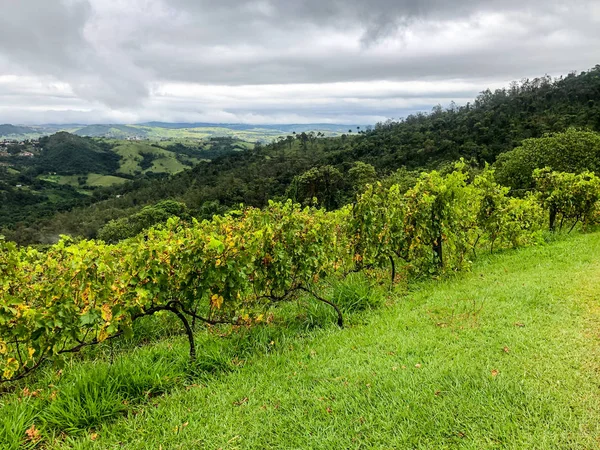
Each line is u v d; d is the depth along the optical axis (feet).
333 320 15.01
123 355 12.42
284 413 9.12
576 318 12.96
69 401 9.32
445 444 7.66
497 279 18.79
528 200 30.76
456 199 21.02
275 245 14.37
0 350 8.90
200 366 11.62
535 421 8.04
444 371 10.20
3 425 8.51
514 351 10.98
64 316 9.40
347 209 19.63
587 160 98.73
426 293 17.60
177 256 11.26
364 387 9.84
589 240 26.68
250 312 14.16
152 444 8.27
